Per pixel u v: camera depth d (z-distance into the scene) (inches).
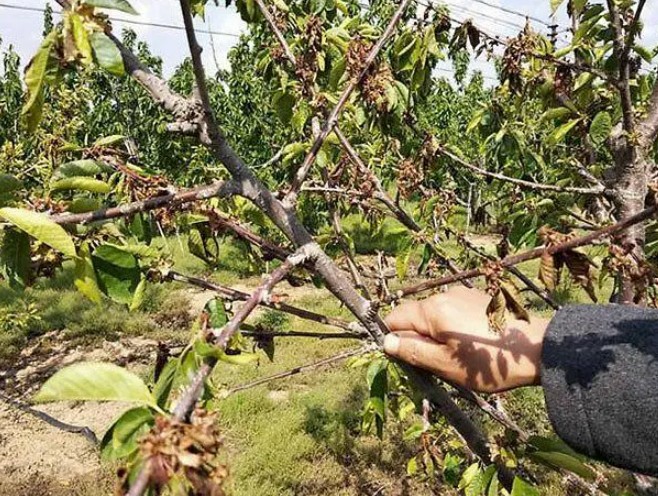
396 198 90.7
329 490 171.5
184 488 22.3
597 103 107.7
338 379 240.1
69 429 83.7
